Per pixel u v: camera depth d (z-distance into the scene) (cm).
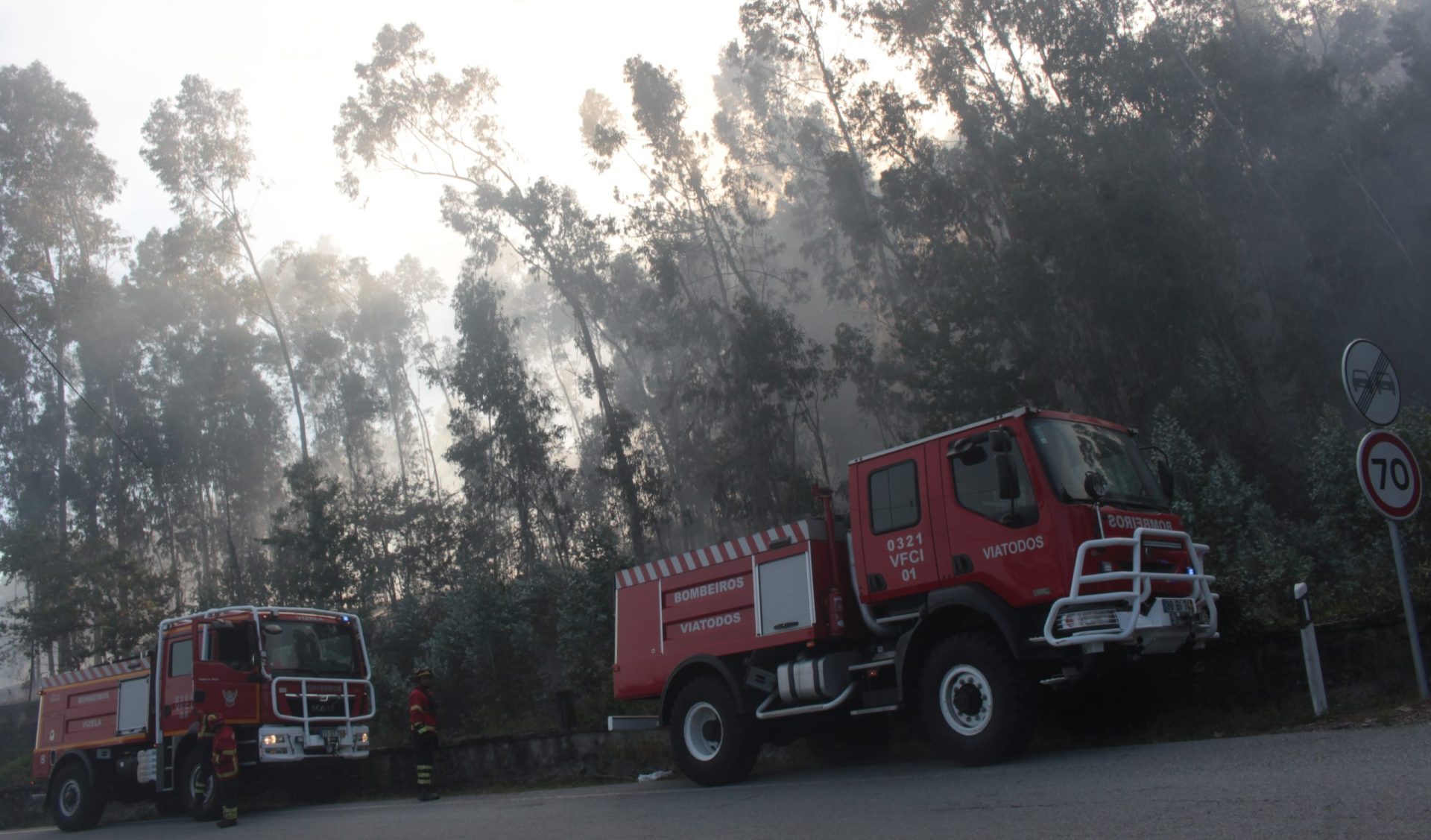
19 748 3338
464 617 2441
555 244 4253
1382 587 1056
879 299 4200
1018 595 866
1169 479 969
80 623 3406
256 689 1523
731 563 1098
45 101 5344
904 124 3797
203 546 5556
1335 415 1647
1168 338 3300
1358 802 527
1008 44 3978
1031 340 3469
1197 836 505
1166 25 3912
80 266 5412
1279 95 3625
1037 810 630
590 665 2108
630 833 774
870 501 991
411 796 1631
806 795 875
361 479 5178
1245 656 960
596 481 4419
